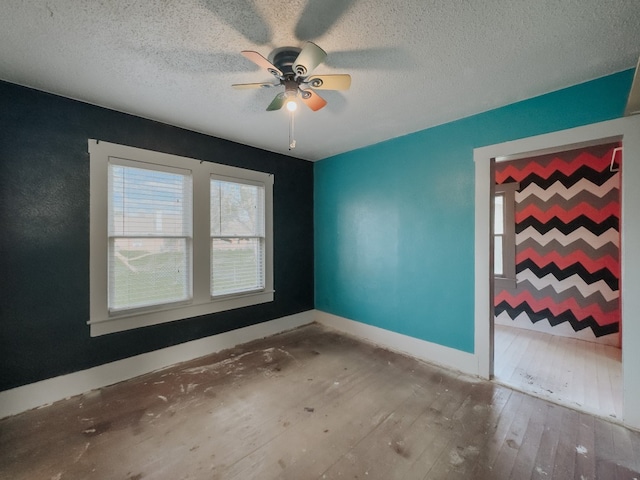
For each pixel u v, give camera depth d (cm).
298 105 244
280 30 155
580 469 158
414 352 311
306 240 422
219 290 330
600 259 338
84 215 241
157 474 156
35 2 133
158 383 253
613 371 269
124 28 153
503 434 186
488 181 257
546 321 373
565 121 217
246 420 201
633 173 191
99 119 246
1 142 207
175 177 295
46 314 225
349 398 228
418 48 171
